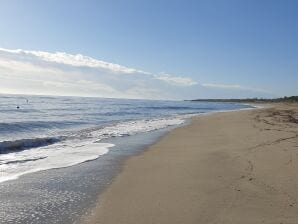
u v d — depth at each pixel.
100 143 18.70
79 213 7.60
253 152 13.73
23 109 57.22
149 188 9.45
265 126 24.05
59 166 12.58
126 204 8.14
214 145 16.53
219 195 8.49
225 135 20.22
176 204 7.98
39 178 10.75
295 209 7.47
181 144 17.67
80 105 87.38
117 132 24.22
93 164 12.97
